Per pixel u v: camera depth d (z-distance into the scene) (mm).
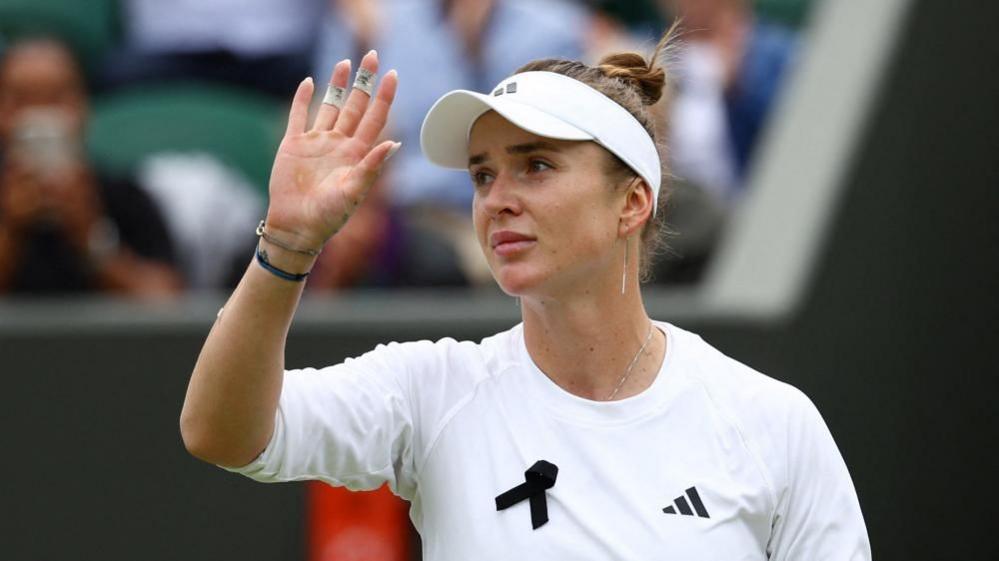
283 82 21797
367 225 19484
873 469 15234
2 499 15273
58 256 19922
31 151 20312
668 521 8141
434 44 20734
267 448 7957
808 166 17141
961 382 15500
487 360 8711
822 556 8414
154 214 20391
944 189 15945
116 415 15227
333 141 7875
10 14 21203
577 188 8266
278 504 14938
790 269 15555
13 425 15320
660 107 9883
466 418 8500
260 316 7656
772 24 20906
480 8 20594
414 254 19547
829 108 17703
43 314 16141
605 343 8594
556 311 8500
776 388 8648
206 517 15039
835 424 15219
